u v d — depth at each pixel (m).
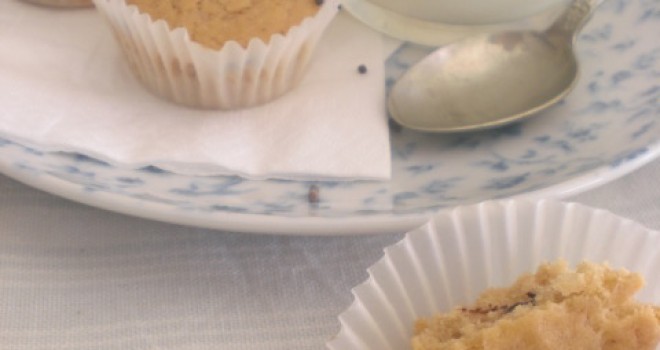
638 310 0.35
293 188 0.41
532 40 0.44
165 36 0.42
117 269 0.39
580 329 0.34
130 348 0.37
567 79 0.44
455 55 0.44
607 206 0.41
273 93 0.43
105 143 0.41
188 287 0.38
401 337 0.36
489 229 0.38
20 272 0.38
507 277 0.37
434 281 0.37
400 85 0.44
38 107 0.42
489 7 0.46
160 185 0.40
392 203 0.40
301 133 0.42
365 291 0.36
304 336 0.37
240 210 0.38
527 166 0.41
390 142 0.42
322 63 0.45
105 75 0.44
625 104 0.43
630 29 0.46
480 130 0.43
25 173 0.39
